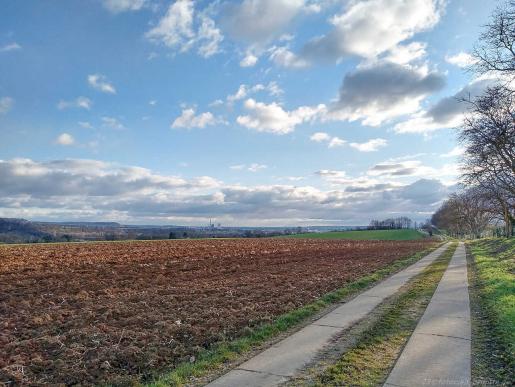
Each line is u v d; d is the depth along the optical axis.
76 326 10.58
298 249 45.66
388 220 168.62
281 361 7.56
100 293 16.08
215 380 6.68
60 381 7.07
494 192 35.59
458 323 10.19
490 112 23.52
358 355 7.73
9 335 9.88
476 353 7.91
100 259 30.94
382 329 9.66
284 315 11.10
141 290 16.64
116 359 7.99
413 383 6.38
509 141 23.03
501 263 24.25
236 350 8.27
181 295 15.05
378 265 26.70
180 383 6.64
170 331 9.82
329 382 6.45
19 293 16.06
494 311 11.11
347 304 13.04
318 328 9.94
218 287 17.06
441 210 116.44
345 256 35.47
